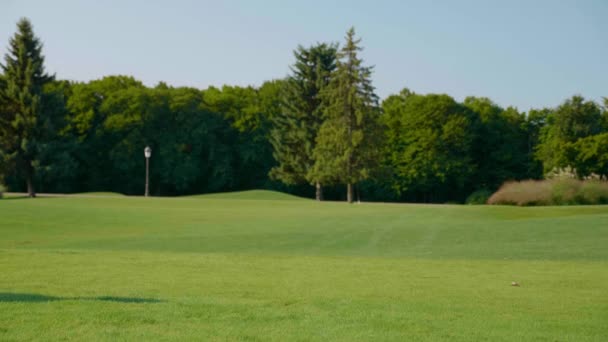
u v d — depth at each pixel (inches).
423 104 2623.0
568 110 2704.2
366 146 2015.3
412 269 423.5
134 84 2876.5
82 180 2610.7
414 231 776.9
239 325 225.1
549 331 225.3
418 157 2588.6
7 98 2025.1
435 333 218.1
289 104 2425.0
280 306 267.3
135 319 231.8
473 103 2834.6
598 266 450.0
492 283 355.9
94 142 2564.0
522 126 2847.0
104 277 364.5
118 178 2647.6
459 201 2714.1
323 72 2338.8
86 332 209.9
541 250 588.7
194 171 2625.5
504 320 244.1
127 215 1048.2
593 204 1262.3
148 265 429.4
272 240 690.8
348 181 2023.9
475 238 698.8
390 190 2736.2
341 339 206.2
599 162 2369.6
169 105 2652.6
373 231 782.5
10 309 247.0
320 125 2321.6
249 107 2780.5
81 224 892.0
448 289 330.3
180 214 1093.8
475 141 2709.2
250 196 1884.8
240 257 494.0
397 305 275.0
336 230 799.7
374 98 2032.5
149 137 2603.3
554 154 2504.9
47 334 206.1
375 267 433.1
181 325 223.3
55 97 2084.2
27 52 2030.0
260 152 2763.3
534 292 322.3
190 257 488.1
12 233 774.5
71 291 307.0
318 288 329.4
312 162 2358.5
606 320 246.8
